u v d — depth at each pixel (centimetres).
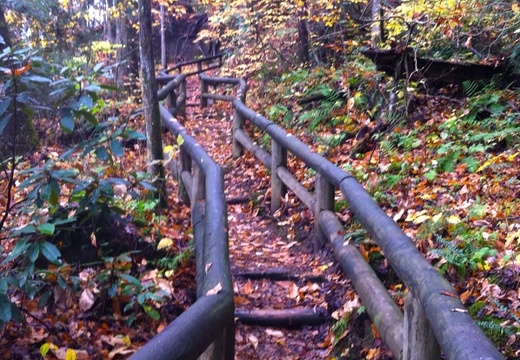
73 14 1221
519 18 750
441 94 748
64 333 357
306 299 427
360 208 343
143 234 446
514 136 581
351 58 1032
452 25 735
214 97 1259
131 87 1338
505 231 403
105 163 497
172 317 404
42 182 337
